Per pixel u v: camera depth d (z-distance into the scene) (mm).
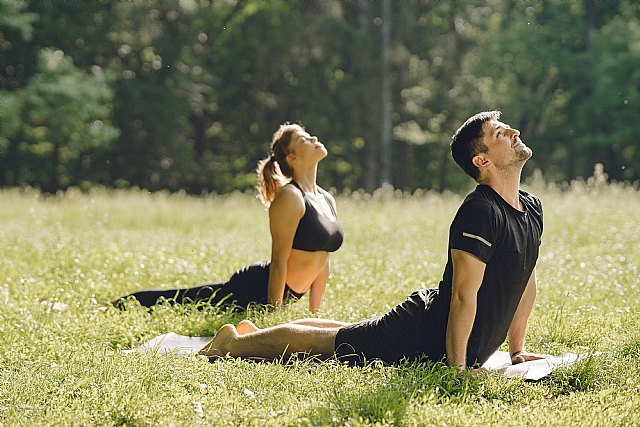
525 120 74250
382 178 64812
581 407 7832
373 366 9398
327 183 75750
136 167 63531
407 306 9461
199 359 9766
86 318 12031
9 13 49656
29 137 57219
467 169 9062
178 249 19734
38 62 52250
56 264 16547
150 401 7852
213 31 66750
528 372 9156
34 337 10789
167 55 61344
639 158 68375
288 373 8875
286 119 69562
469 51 73375
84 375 8781
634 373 9000
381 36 65125
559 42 71375
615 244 21594
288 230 12695
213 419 7480
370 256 18922
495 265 8922
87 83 52844
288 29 63656
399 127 69688
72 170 62969
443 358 9141
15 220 28766
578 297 13430
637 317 11609
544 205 29891
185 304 13469
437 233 25422
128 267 16250
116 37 59031
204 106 67625
